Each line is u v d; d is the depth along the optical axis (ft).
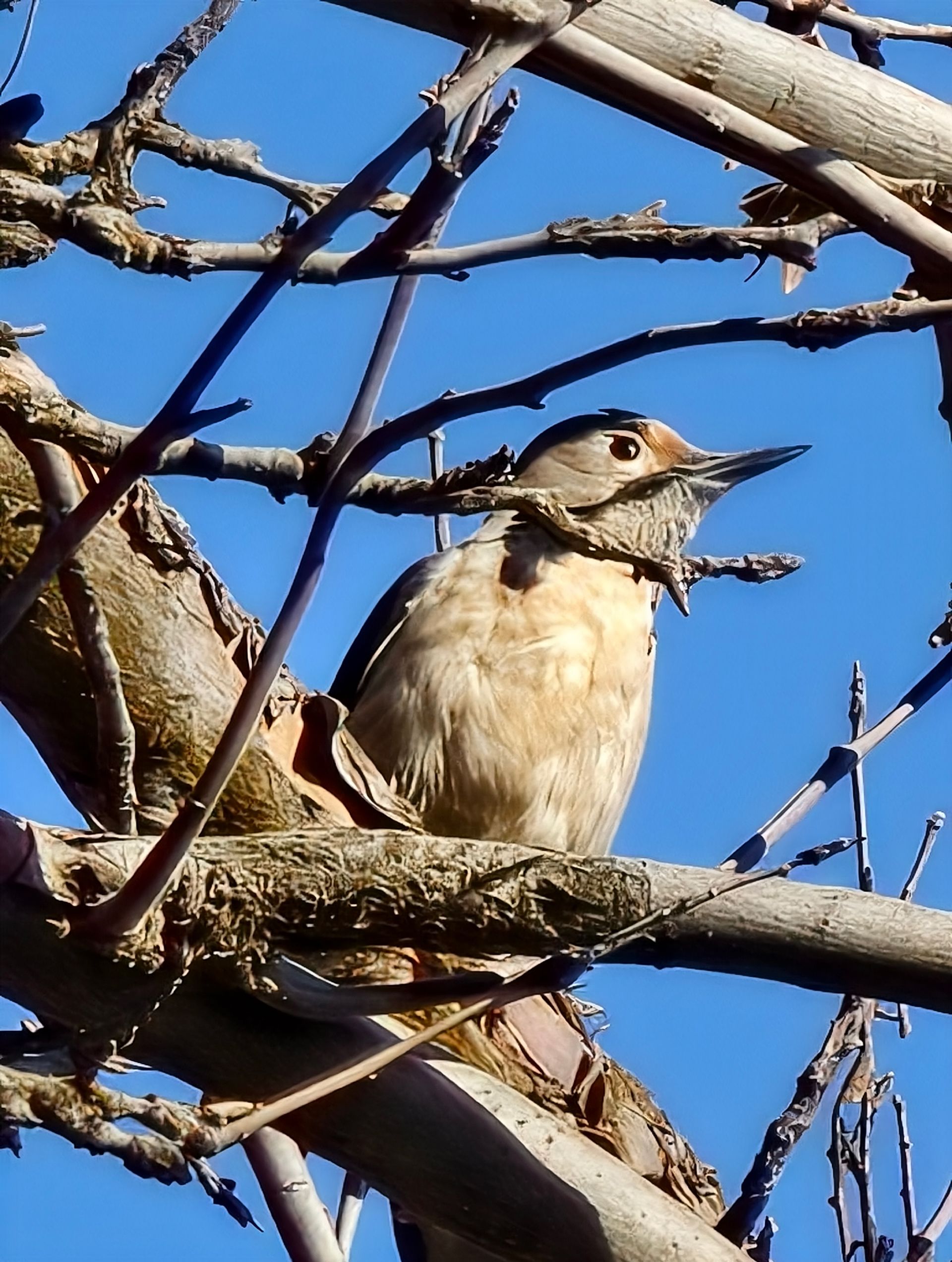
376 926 20.44
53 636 22.76
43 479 19.69
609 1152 24.62
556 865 20.70
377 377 18.38
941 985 20.34
